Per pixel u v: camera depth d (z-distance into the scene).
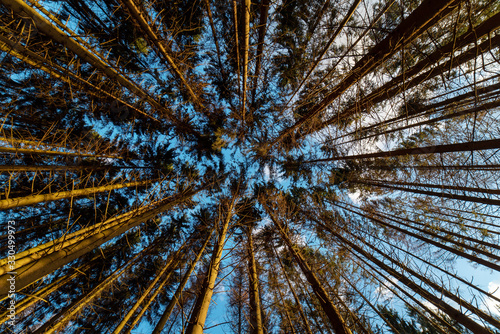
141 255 6.88
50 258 2.40
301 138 8.46
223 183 9.87
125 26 5.64
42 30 3.29
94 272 6.53
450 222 7.07
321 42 5.91
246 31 4.70
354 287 5.68
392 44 3.61
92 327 5.48
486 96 4.20
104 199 7.10
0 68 4.71
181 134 8.59
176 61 6.10
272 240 8.33
